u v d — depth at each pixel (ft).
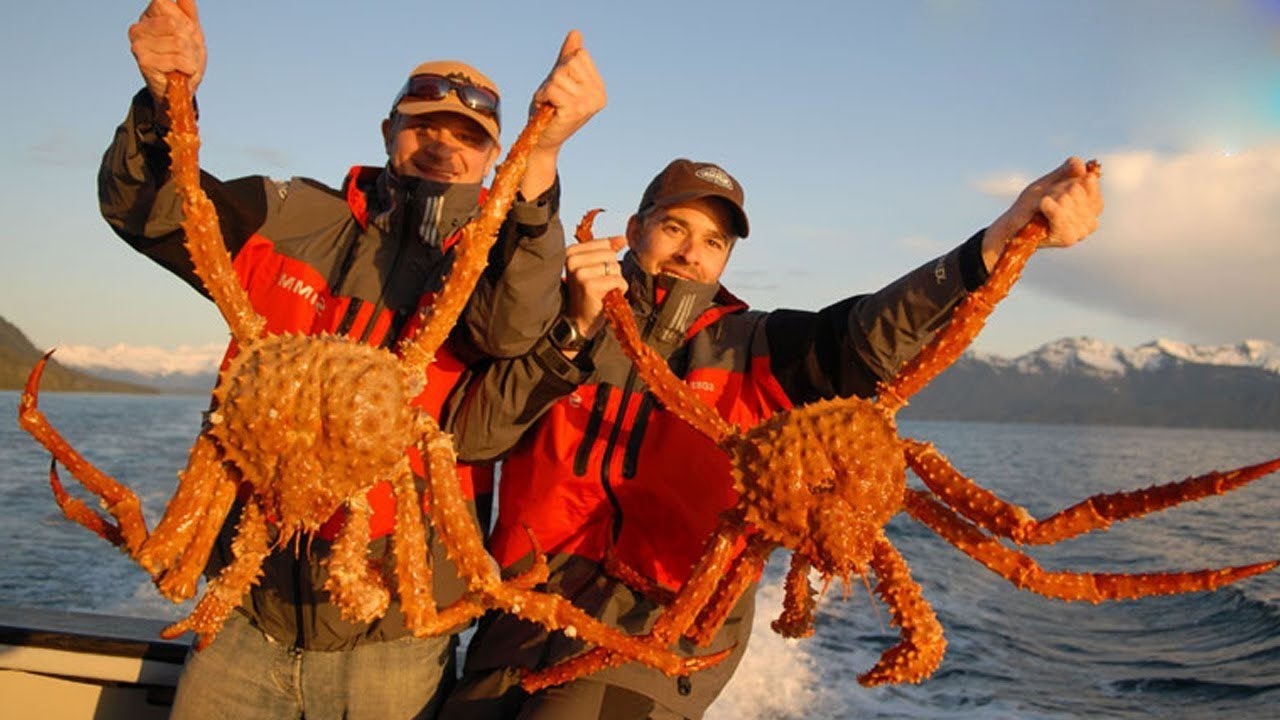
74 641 11.05
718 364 9.98
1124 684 25.39
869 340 9.09
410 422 6.72
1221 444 381.60
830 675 24.16
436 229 9.36
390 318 9.27
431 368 9.00
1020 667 26.53
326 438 6.40
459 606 7.01
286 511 6.50
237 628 9.07
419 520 6.88
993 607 34.27
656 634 7.20
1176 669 26.66
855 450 7.12
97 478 6.73
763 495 7.22
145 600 30.60
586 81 7.02
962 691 23.93
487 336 8.38
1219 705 23.65
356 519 6.79
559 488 9.51
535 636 9.27
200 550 6.68
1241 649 28.27
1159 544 52.75
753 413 9.98
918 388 7.45
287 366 6.48
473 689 9.43
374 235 9.49
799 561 8.04
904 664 7.00
